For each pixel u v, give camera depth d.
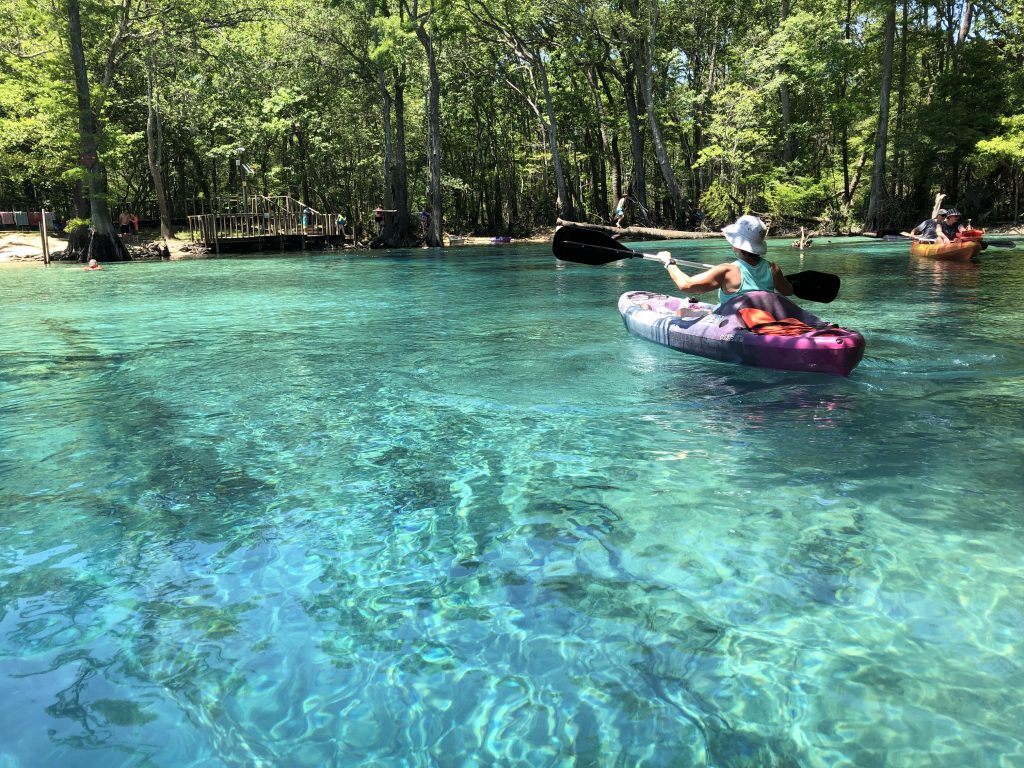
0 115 28.14
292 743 1.65
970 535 2.60
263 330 7.89
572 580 2.36
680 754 1.59
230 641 2.07
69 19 24.70
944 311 7.92
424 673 1.90
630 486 3.14
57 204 42.12
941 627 2.04
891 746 1.60
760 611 2.14
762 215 33.41
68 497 3.16
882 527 2.68
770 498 2.98
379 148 41.00
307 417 4.38
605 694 1.80
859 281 11.23
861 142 32.62
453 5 32.97
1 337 7.64
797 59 31.34
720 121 33.44
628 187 47.00
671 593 2.26
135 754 1.63
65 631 2.12
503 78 39.03
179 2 29.45
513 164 44.44
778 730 1.66
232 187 40.66
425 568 2.47
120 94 32.66
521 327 7.61
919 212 32.56
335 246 34.59
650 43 34.22
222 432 4.10
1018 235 27.12
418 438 3.91
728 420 4.09
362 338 7.18
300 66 35.09
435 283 13.45
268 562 2.54
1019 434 3.73
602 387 4.90
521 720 1.71
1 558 2.59
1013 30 31.12
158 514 2.97
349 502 3.06
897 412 4.17
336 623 2.15
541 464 3.46
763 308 5.44
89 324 8.59
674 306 7.00
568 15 33.03
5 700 1.82
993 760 1.55
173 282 15.05
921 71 35.25
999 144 26.48
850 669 1.87
